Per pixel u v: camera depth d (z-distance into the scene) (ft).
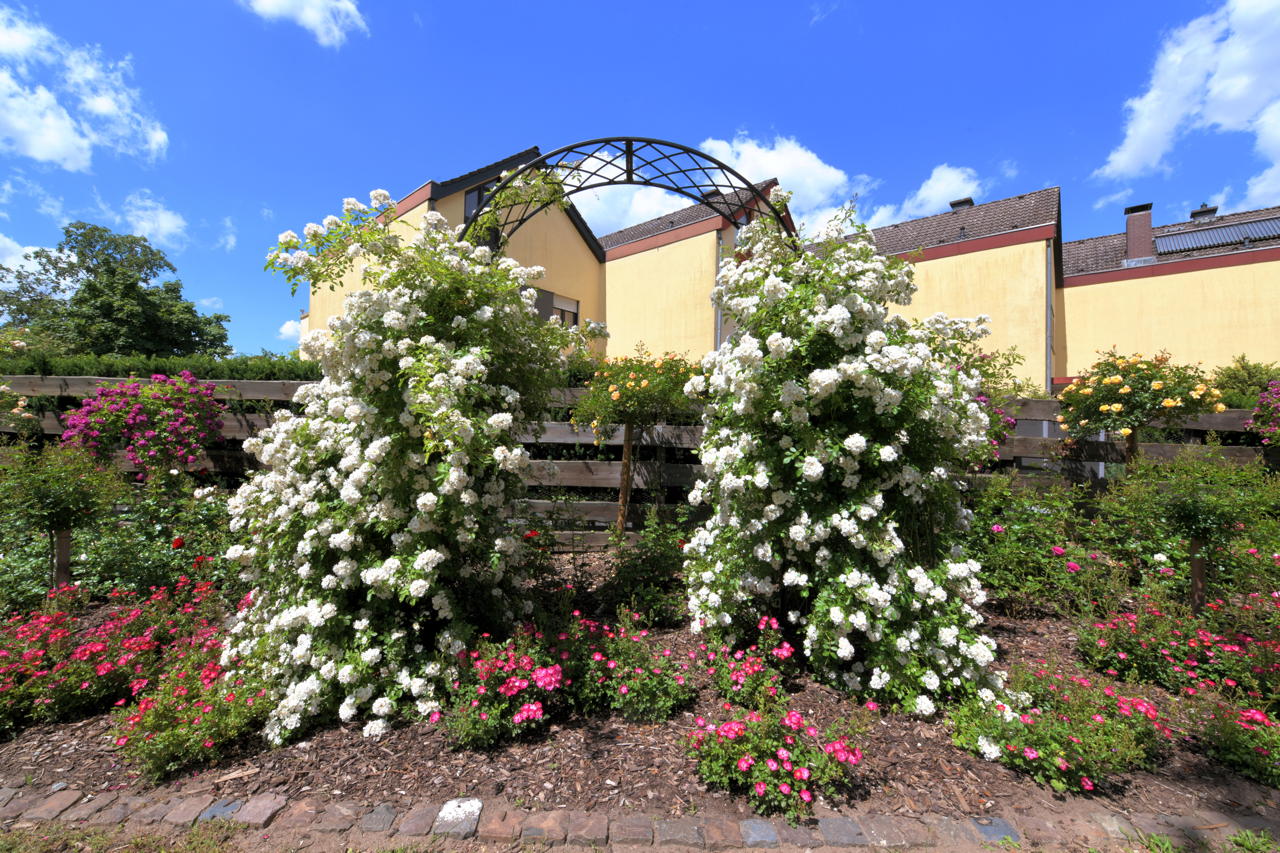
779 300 9.24
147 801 6.73
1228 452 15.67
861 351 8.81
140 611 10.48
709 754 6.90
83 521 12.78
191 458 16.76
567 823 6.25
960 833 6.20
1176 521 11.22
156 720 7.32
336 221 9.16
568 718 8.24
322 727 8.13
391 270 9.14
